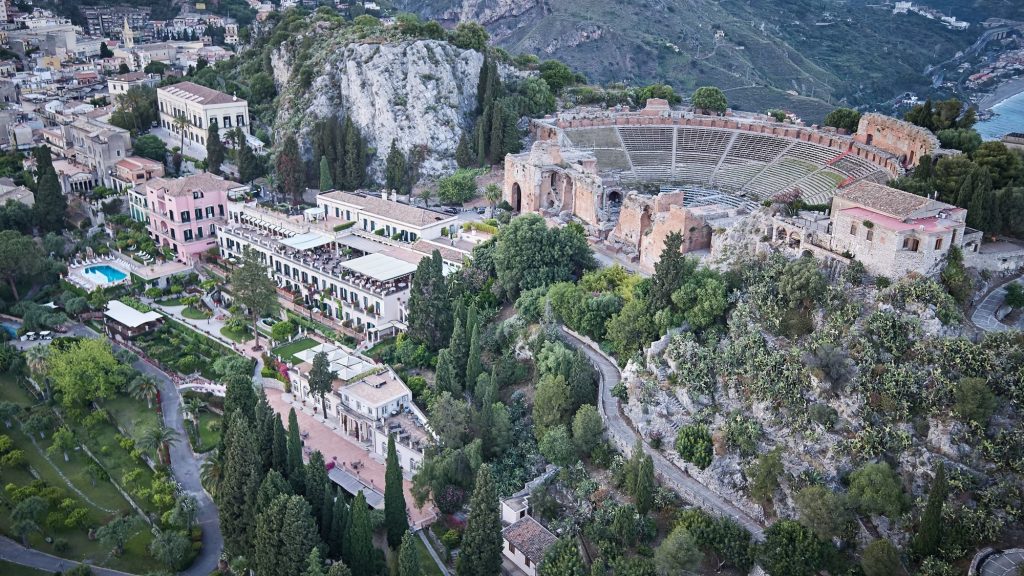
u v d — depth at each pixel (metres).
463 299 174.62
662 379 136.00
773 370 124.88
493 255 177.62
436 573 124.31
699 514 115.06
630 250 183.75
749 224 150.25
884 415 115.62
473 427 142.25
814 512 107.38
